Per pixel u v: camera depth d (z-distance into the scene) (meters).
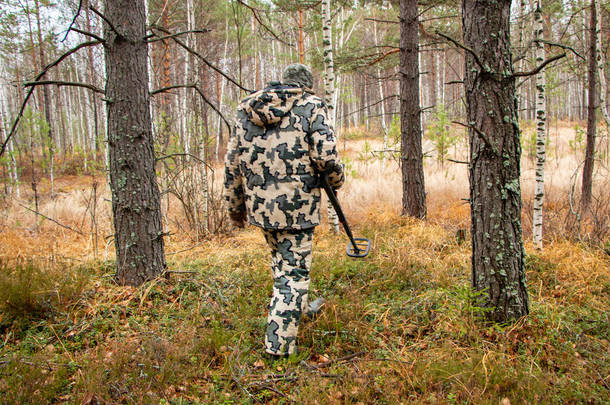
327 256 4.19
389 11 14.52
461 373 2.08
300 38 12.01
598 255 4.02
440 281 3.35
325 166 2.34
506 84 2.47
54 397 1.97
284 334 2.36
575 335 2.58
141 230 3.22
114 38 3.02
